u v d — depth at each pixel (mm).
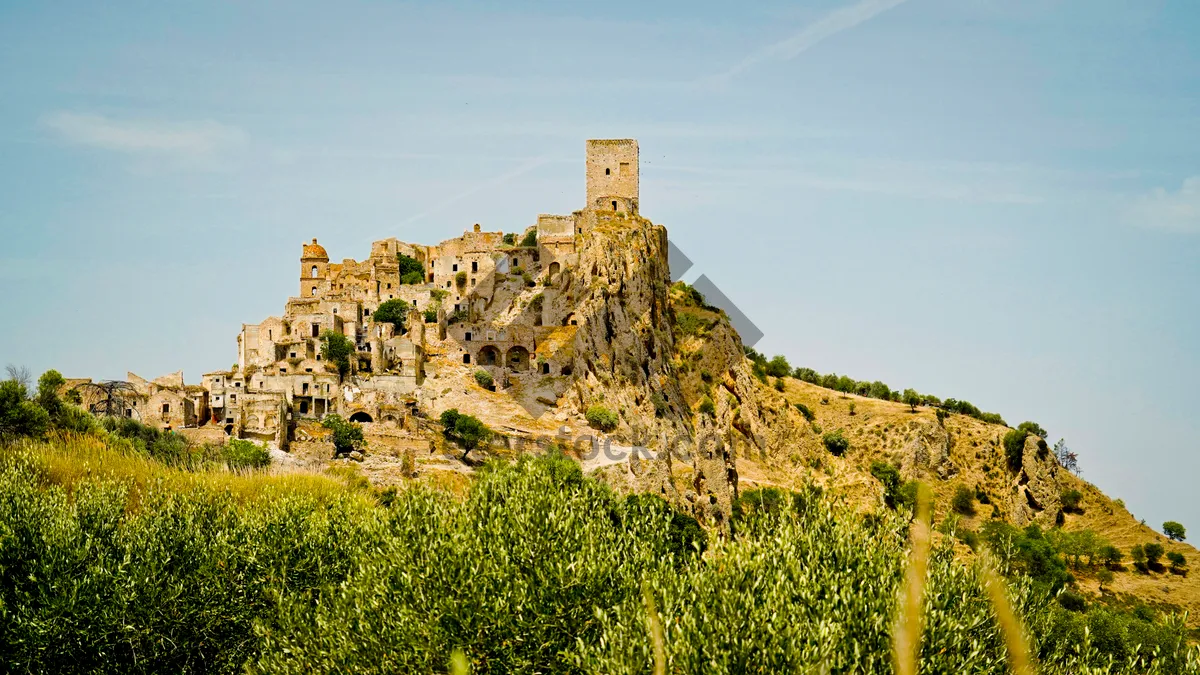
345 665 49625
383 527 58406
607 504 60625
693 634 41750
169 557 60906
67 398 143125
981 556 50094
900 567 45812
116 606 56000
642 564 51906
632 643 42156
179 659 58000
